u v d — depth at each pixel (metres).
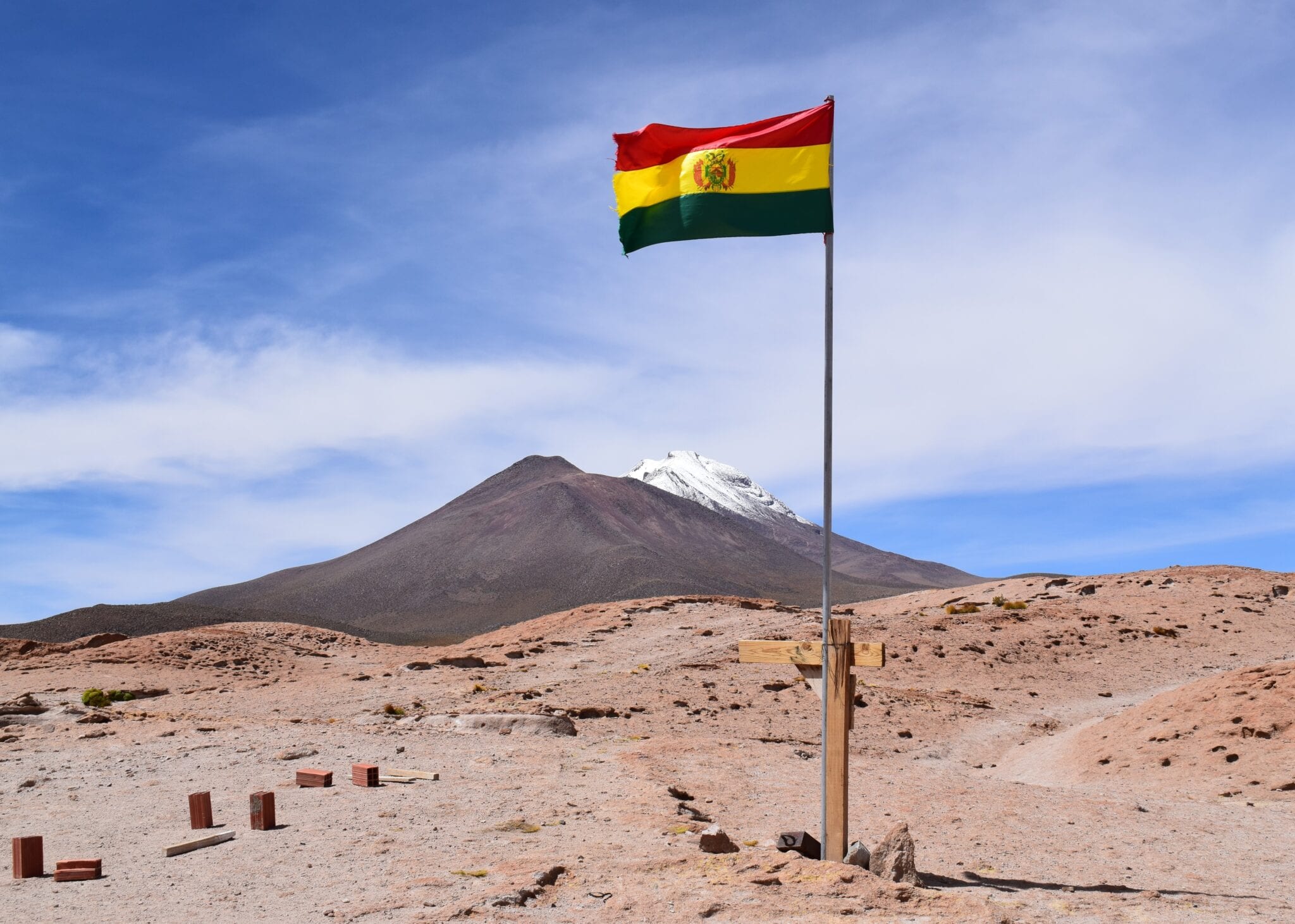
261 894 9.10
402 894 8.83
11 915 8.61
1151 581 58.41
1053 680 39.50
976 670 39.91
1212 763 21.58
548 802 13.20
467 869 9.65
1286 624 48.75
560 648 49.53
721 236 10.85
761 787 15.69
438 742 18.72
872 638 44.62
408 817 12.31
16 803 13.87
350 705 32.41
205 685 39.22
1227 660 42.56
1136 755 23.41
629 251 11.23
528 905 8.30
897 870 9.30
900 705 32.47
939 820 14.25
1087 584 58.62
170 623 128.50
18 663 42.44
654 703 30.27
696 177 10.94
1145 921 8.77
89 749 18.42
